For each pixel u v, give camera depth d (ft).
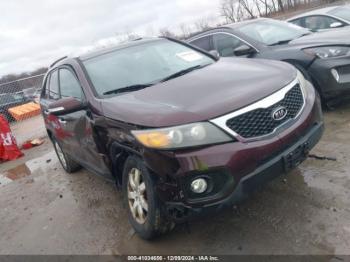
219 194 9.70
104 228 13.53
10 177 23.50
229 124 9.78
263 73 11.85
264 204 12.27
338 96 17.84
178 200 9.96
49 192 18.71
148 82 13.58
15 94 54.03
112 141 11.89
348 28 19.84
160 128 9.82
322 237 10.07
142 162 10.69
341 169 13.24
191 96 10.87
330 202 11.49
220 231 11.50
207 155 9.52
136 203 11.75
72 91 15.39
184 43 16.72
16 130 43.04
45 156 26.45
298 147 10.52
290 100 10.95
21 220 16.34
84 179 19.08
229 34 22.13
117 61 14.99
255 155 9.77
